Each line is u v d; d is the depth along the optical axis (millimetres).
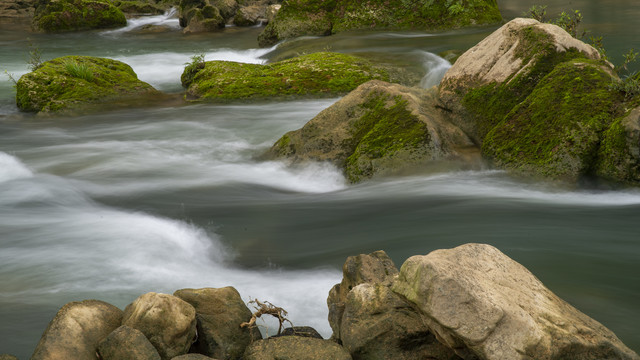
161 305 3631
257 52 19594
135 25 27297
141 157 9625
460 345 3096
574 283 4816
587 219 6164
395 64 14617
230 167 9047
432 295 3006
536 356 2947
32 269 5426
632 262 5152
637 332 4078
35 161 9484
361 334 3549
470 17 19172
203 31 24547
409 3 19594
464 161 7727
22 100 13211
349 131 8500
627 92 6953
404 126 7996
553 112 7211
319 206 7223
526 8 23500
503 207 6617
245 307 4047
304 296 4934
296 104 12742
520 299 3188
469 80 8398
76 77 13914
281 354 3545
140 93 13812
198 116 12094
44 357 3406
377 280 4039
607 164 6680
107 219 6906
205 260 5863
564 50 8016
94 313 3725
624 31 16594
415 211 6750
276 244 6234
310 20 19891
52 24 25703
